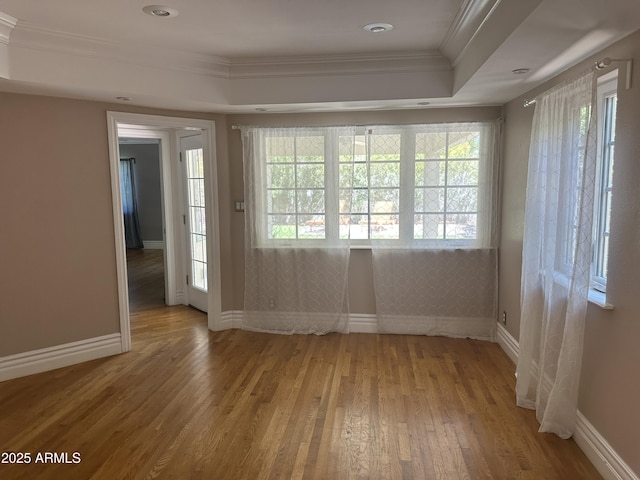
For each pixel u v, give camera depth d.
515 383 3.35
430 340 4.25
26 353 3.51
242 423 2.84
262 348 4.11
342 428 2.77
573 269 2.38
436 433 2.71
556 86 2.63
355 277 4.46
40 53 3.04
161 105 3.88
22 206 3.41
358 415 2.92
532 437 2.65
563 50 2.33
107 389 3.30
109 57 3.30
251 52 3.56
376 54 3.60
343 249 4.37
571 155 2.50
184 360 3.84
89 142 3.66
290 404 3.07
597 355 2.36
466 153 4.09
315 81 3.80
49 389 3.30
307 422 2.84
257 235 4.46
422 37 3.21
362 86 3.75
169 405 3.07
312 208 4.36
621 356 2.14
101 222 3.78
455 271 4.25
